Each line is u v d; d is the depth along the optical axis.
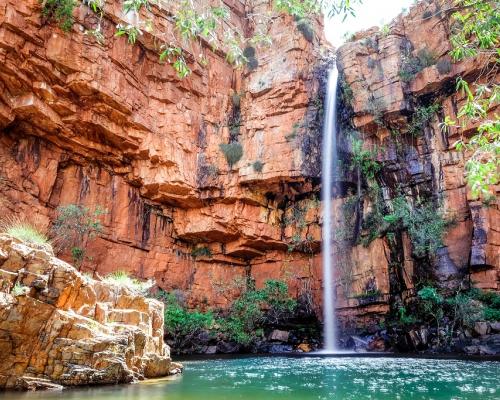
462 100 24.20
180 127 25.69
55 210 21.89
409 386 9.38
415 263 23.95
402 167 25.98
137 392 7.84
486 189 4.96
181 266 26.98
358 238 26.03
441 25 25.59
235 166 26.69
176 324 22.95
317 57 29.08
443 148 24.73
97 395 7.29
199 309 26.31
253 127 27.48
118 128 23.30
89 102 21.73
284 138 26.61
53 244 20.77
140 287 13.42
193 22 6.87
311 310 26.72
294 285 27.47
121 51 22.89
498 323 19.39
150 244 25.67
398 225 24.91
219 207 26.58
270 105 27.58
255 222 27.03
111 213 24.05
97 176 24.06
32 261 8.30
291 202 28.38
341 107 27.81
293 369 13.40
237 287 27.61
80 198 23.06
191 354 22.25
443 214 23.88
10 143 20.86
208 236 27.22
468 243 22.59
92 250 22.58
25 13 19.00
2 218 19.20
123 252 24.16
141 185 25.47
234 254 28.17
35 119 20.73
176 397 7.45
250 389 8.90
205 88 27.66
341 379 10.73
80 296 9.11
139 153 24.36
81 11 21.12
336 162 26.89
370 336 23.77
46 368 7.98
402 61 26.47
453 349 19.89
